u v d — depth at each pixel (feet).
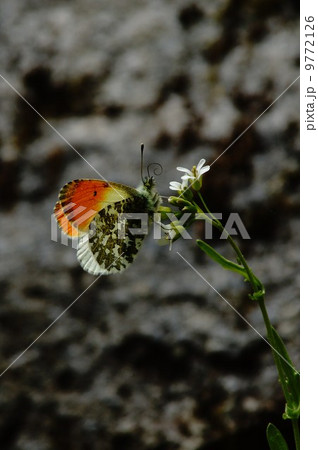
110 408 1.20
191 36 1.34
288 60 1.31
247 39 1.34
